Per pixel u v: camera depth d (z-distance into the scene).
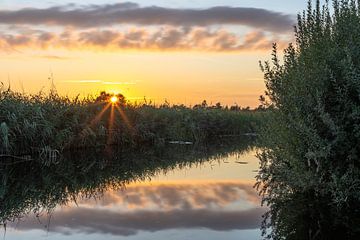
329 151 7.80
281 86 8.98
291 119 8.21
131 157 18.38
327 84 8.20
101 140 21.27
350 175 7.75
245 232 6.62
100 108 21.41
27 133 16.48
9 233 6.93
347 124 7.95
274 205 8.45
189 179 12.33
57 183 12.11
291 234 6.49
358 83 7.69
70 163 15.95
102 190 10.87
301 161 8.56
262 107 9.93
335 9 8.76
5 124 15.44
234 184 11.25
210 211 8.07
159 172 13.97
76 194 10.42
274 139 9.37
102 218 7.72
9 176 13.13
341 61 7.84
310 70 8.35
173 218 7.57
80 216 7.95
